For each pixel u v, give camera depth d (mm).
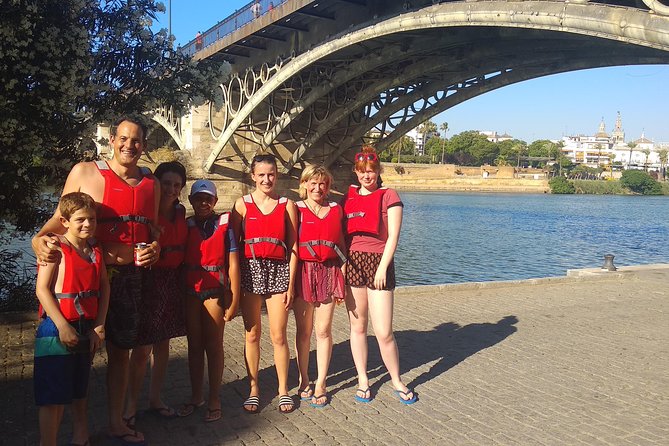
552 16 12703
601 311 8219
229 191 32344
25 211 7570
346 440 3879
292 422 4160
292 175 31969
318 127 27828
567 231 39125
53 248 3215
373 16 19172
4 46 6309
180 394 4660
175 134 34750
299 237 4352
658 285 10477
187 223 4148
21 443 3729
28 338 6066
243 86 27453
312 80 26141
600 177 140875
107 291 3486
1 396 4504
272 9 21625
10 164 6816
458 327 7086
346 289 4605
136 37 7668
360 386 4648
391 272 4586
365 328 4680
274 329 4309
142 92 7977
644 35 10914
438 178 104375
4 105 6301
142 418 4184
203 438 3879
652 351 6195
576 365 5641
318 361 4512
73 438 3580
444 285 9617
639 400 4723
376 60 21188
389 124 27812
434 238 32031
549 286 10273
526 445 3852
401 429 4074
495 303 8625
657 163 177625
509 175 113000
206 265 4074
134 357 3963
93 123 7605
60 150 7539
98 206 3539
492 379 5180
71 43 6727
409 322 7309
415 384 5020
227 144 32375
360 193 4672
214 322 4117
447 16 15617
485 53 19359
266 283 4223
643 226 44594
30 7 6098
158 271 3973
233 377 5078
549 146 146125
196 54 28688
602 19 11695
